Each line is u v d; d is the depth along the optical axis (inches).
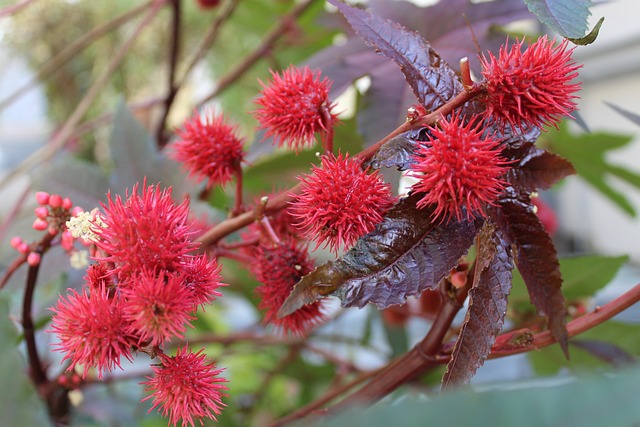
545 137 26.5
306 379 26.4
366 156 13.2
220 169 15.1
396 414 10.4
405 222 12.9
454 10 17.2
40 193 14.6
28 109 43.9
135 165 18.6
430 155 12.3
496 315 12.7
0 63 37.0
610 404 10.3
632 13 34.5
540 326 17.3
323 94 14.1
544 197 40.7
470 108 13.1
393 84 15.8
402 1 17.7
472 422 10.3
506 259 12.9
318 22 21.8
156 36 37.7
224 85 27.8
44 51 37.8
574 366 18.1
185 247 12.6
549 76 12.4
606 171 26.8
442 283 14.0
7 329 12.8
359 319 29.1
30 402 12.5
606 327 17.3
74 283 17.2
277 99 14.2
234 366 29.1
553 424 10.3
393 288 12.7
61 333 12.4
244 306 38.1
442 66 13.5
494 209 13.2
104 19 36.8
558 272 13.2
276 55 32.0
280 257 14.2
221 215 18.0
